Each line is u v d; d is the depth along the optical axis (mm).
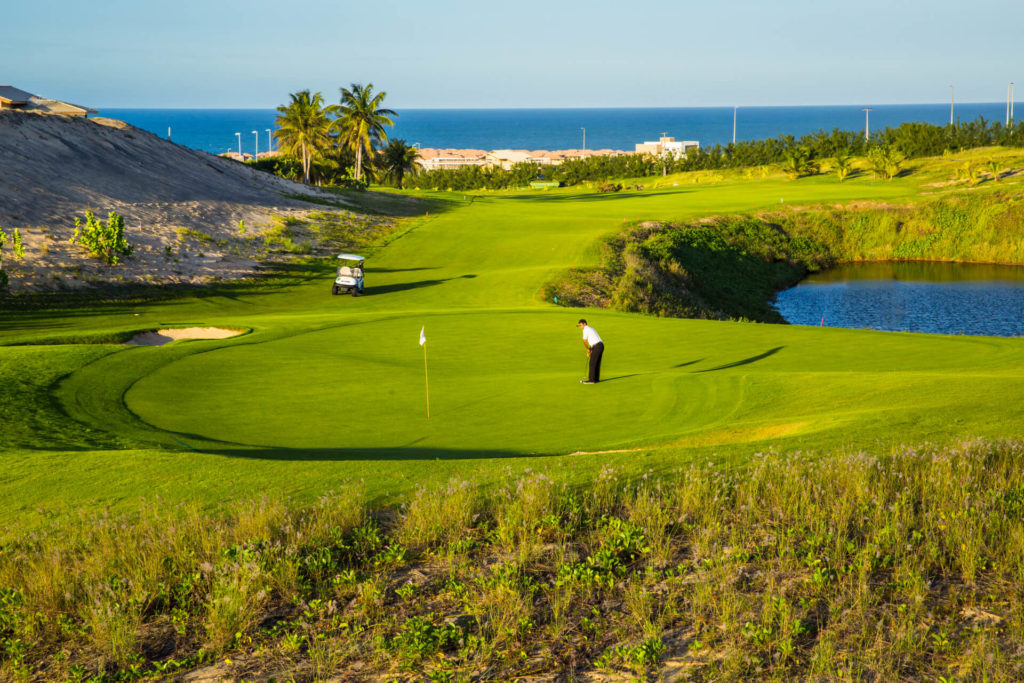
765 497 9820
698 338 26812
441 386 20094
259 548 8977
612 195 105875
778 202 85062
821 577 7516
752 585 7707
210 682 6664
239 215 65500
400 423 16656
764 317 54000
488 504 10211
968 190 83500
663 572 8062
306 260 55938
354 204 79688
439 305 43188
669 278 55719
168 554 8914
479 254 58844
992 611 6992
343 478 11625
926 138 122750
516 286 46719
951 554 8039
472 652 6793
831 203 80625
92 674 6934
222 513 10188
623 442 14172
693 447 12625
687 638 6867
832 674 6121
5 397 18375
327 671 6691
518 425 16188
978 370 20234
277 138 104188
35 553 9102
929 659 6289
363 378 21328
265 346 26094
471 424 16391
